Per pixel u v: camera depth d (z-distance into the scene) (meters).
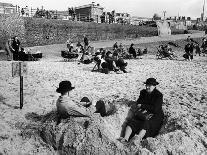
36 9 41.25
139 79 14.13
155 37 45.94
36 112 8.16
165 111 7.05
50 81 13.08
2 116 7.78
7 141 6.25
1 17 30.69
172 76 15.28
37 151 5.88
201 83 13.11
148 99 6.71
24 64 8.34
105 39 42.31
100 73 16.03
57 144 5.99
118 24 44.22
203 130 6.72
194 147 5.62
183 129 6.14
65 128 6.10
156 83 6.68
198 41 43.03
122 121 6.79
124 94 10.47
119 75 15.45
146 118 6.39
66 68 17.67
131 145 5.62
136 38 44.12
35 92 10.70
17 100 9.46
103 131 5.84
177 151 5.43
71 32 38.50
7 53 20.64
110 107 7.39
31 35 34.06
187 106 8.67
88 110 6.64
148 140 5.68
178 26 58.22
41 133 6.39
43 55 26.98
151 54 31.36
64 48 32.78
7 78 13.34
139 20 57.03
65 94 6.60
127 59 24.98
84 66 19.08
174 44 38.78
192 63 22.33
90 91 11.09
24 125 7.10
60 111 6.52
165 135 5.77
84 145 5.65
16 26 32.09
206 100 9.52
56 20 36.66
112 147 5.56
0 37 30.30
